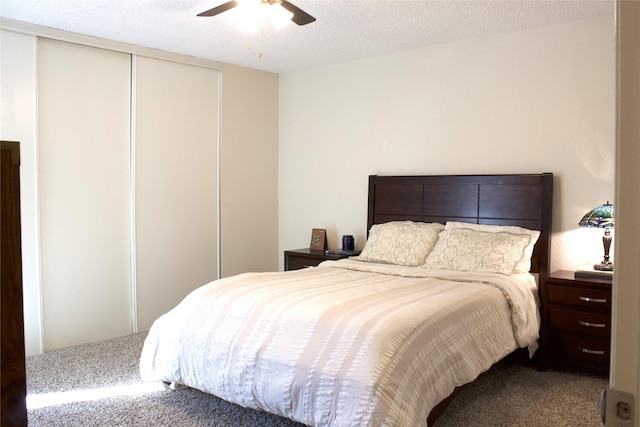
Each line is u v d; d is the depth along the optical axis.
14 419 1.22
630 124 0.57
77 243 3.98
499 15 3.52
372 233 4.30
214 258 4.90
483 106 4.06
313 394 2.12
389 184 4.51
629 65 0.57
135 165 4.29
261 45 4.30
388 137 4.61
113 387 3.07
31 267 3.71
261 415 2.67
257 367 2.36
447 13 3.48
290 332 2.35
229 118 4.97
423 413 2.04
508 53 3.93
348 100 4.88
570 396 2.95
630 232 0.58
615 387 0.59
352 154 4.87
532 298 3.33
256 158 5.24
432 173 4.36
